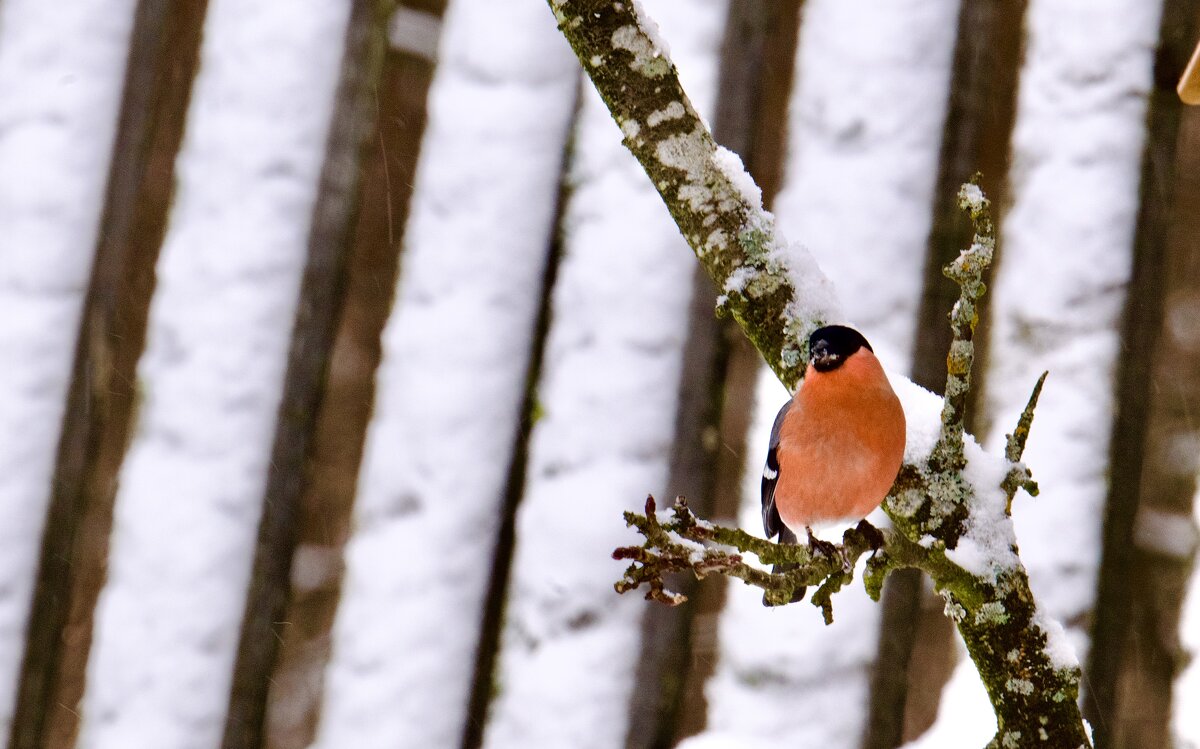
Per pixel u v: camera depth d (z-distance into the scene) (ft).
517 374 30.19
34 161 31.35
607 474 28.63
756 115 29.12
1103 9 28.73
